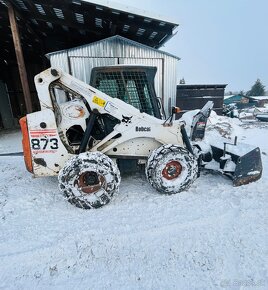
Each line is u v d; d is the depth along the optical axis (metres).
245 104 27.59
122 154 2.87
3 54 10.23
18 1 4.99
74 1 4.88
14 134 8.33
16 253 1.90
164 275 1.67
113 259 1.84
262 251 1.84
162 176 2.69
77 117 2.77
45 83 2.53
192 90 9.19
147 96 2.98
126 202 2.67
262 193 2.75
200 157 3.11
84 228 2.21
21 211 2.56
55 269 1.76
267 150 4.93
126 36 7.07
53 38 7.88
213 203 2.57
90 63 5.82
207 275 1.65
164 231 2.13
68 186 2.45
